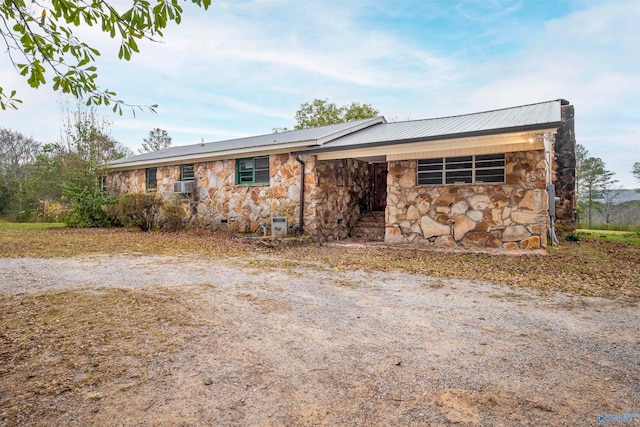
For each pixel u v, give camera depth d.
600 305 4.31
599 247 10.16
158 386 2.36
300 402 2.20
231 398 2.23
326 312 3.98
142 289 4.78
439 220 9.44
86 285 4.95
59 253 7.61
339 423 1.99
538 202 8.36
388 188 10.12
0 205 22.72
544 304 4.36
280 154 11.36
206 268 6.30
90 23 2.65
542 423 2.01
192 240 10.13
